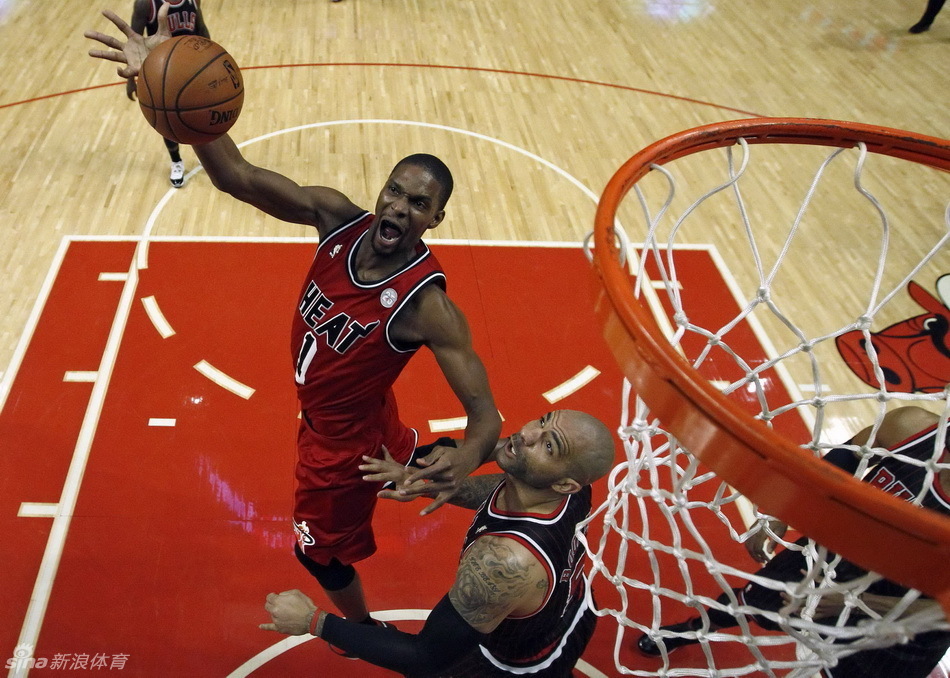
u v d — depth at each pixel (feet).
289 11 26.89
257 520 11.60
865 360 15.08
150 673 9.75
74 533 11.14
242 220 17.19
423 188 7.01
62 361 13.61
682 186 19.71
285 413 13.19
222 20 25.86
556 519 6.85
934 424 7.75
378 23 26.63
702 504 7.49
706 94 24.06
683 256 17.34
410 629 10.53
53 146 18.93
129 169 18.42
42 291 14.90
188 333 14.38
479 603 6.51
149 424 12.75
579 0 29.73
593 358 14.74
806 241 18.15
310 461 8.48
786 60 26.50
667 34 27.68
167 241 16.38
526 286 16.16
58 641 9.96
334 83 22.80
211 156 7.72
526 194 18.92
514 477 6.91
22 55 22.75
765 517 7.90
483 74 24.12
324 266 7.72
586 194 19.12
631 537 6.29
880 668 7.59
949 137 22.65
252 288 15.46
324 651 10.18
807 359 15.03
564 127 21.77
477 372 7.57
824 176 20.48
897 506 3.42
